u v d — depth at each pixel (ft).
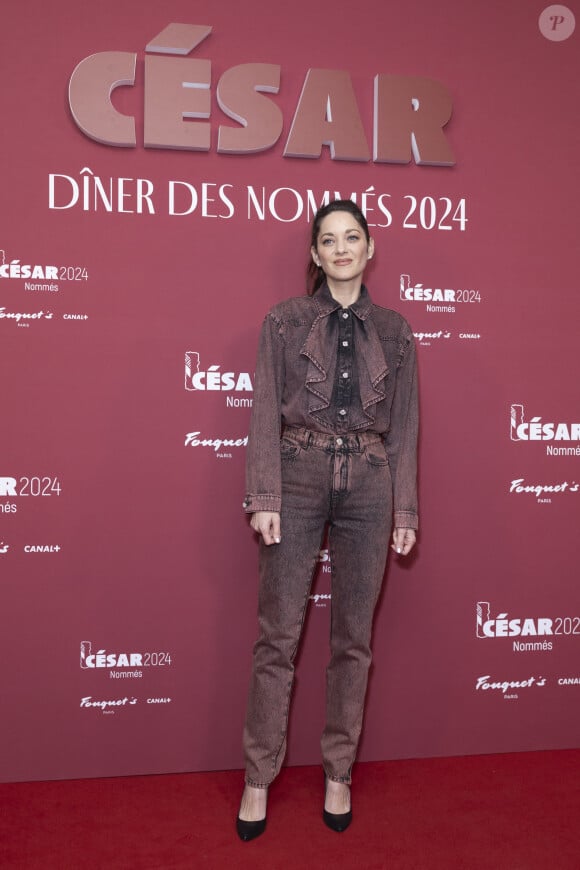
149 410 7.16
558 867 5.70
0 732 7.02
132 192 7.09
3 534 6.98
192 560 7.26
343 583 6.35
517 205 7.63
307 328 6.23
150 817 6.38
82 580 7.11
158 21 7.06
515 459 7.68
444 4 7.48
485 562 7.65
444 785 6.97
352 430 6.21
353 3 7.35
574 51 7.68
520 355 7.66
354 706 6.38
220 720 7.34
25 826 6.21
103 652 7.15
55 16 6.91
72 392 7.05
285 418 6.31
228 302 7.25
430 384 7.54
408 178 7.47
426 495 7.57
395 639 7.55
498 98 7.57
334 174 7.36
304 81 7.27
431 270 7.51
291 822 6.31
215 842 6.01
